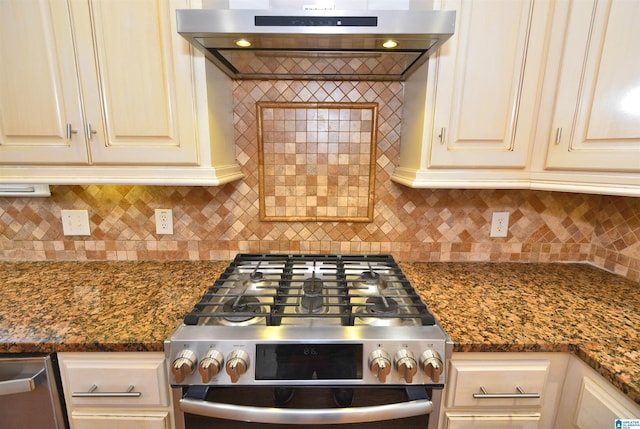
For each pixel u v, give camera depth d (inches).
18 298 38.9
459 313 35.9
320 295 36.4
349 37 32.4
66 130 38.4
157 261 53.0
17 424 31.4
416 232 53.6
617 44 32.8
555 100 37.0
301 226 53.6
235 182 52.0
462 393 32.0
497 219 52.8
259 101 49.7
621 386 25.5
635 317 35.4
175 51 37.4
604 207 50.2
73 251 52.4
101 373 31.0
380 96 50.0
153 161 39.6
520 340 30.7
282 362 29.7
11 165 39.5
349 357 29.8
